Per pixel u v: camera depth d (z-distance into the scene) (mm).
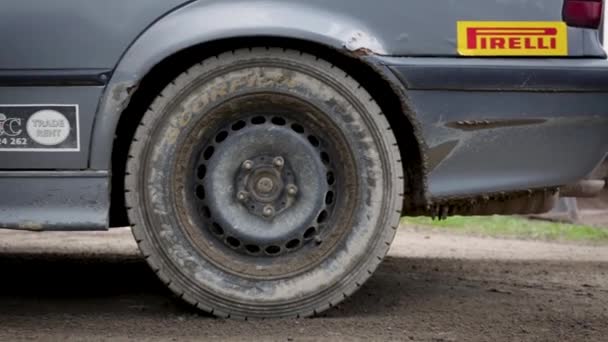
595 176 4836
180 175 4090
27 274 5566
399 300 4746
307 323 4031
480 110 4156
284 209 4133
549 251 8406
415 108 4121
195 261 4082
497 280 5699
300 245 4164
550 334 3908
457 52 4145
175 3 4023
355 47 4039
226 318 4094
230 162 4117
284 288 4105
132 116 4285
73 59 4020
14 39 4031
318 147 4172
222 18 4008
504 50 4180
